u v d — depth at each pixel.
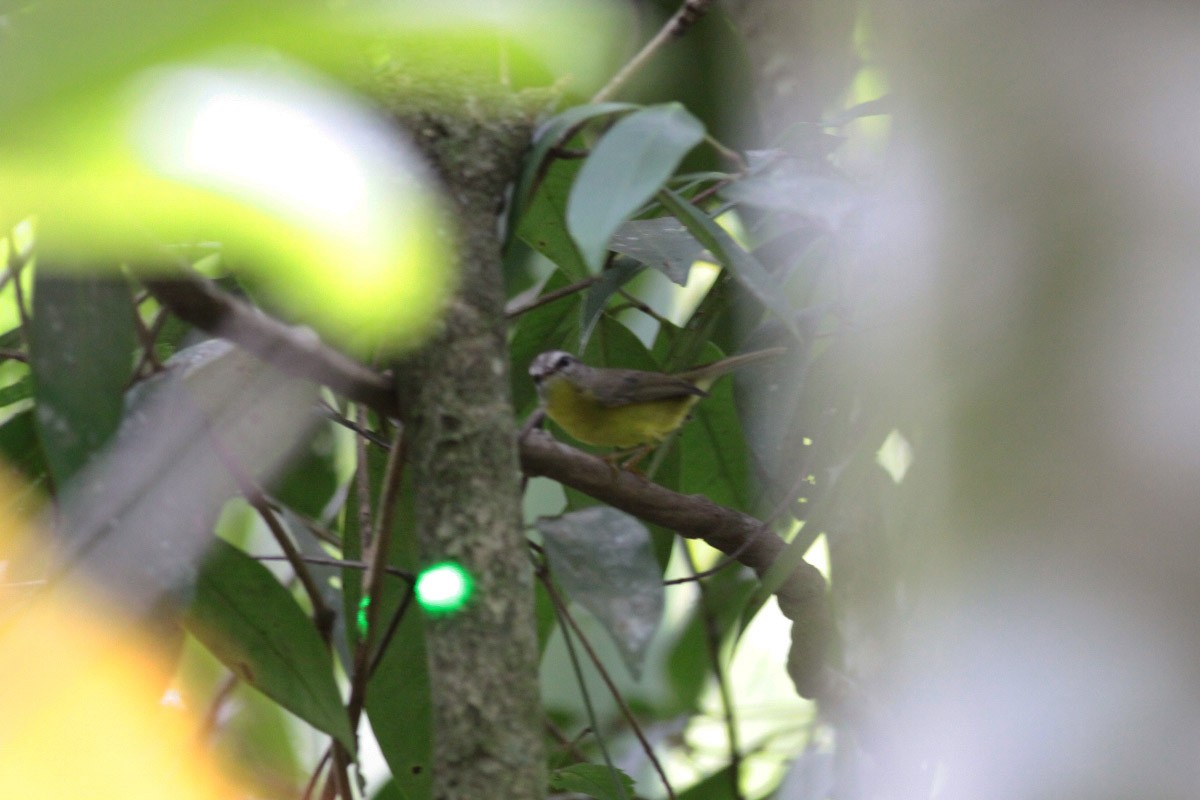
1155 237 3.38
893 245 4.56
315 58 2.40
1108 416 3.37
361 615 5.00
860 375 5.70
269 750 8.73
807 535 5.00
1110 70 3.54
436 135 3.68
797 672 5.95
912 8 4.21
